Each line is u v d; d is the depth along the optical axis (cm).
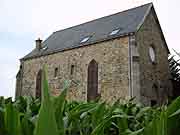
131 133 151
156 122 132
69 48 3281
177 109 138
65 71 3266
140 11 3142
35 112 233
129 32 2803
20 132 124
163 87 3067
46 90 95
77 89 3061
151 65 2980
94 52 3041
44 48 3738
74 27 3825
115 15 3391
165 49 3222
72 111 201
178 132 137
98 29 3334
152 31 3080
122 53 2811
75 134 177
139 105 320
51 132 92
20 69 3803
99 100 322
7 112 124
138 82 2689
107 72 2881
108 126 197
